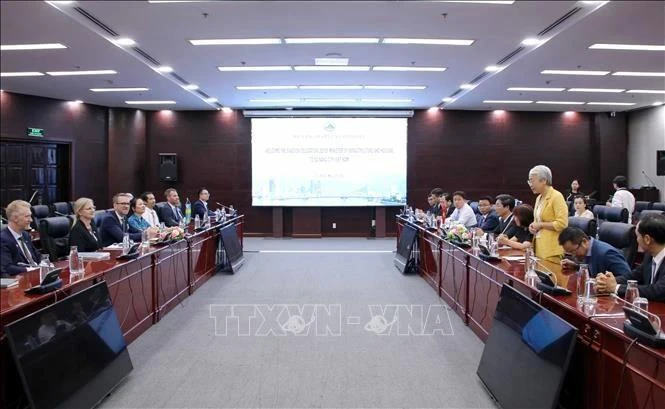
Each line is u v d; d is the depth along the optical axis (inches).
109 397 114.8
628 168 458.9
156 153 446.6
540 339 91.3
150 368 133.3
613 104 413.4
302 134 442.3
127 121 430.0
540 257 143.5
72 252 125.6
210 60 264.4
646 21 198.5
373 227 448.1
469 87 344.2
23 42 224.2
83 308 110.0
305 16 195.5
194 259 230.2
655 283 95.8
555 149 456.1
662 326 77.9
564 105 419.5
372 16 195.5
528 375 92.7
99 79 306.0
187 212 331.9
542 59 260.2
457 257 187.2
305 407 110.1
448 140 449.4
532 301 100.4
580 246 119.8
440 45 236.7
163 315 185.2
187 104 413.1
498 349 112.7
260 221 451.8
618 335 76.5
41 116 370.6
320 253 350.6
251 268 290.4
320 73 297.9
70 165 394.3
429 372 130.7
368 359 140.1
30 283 114.4
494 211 233.1
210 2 180.2
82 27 203.3
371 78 313.0
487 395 116.6
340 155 442.6
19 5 180.2
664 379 66.8
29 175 373.7
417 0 179.8
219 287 237.1
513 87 338.6
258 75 302.7
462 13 192.4
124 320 149.5
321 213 449.4
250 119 445.7
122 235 196.5
